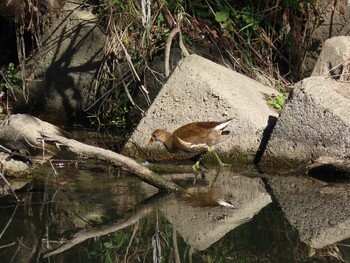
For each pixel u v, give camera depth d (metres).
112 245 8.29
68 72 14.27
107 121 13.94
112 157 10.05
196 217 9.16
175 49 13.62
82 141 12.80
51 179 10.59
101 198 9.77
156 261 7.86
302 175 11.11
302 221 9.07
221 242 8.38
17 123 11.43
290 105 11.28
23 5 14.02
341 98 11.22
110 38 13.91
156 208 9.42
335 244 8.34
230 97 11.78
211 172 11.20
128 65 13.71
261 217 9.18
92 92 14.09
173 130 11.89
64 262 7.77
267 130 11.66
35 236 8.51
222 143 11.67
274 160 11.38
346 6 14.17
